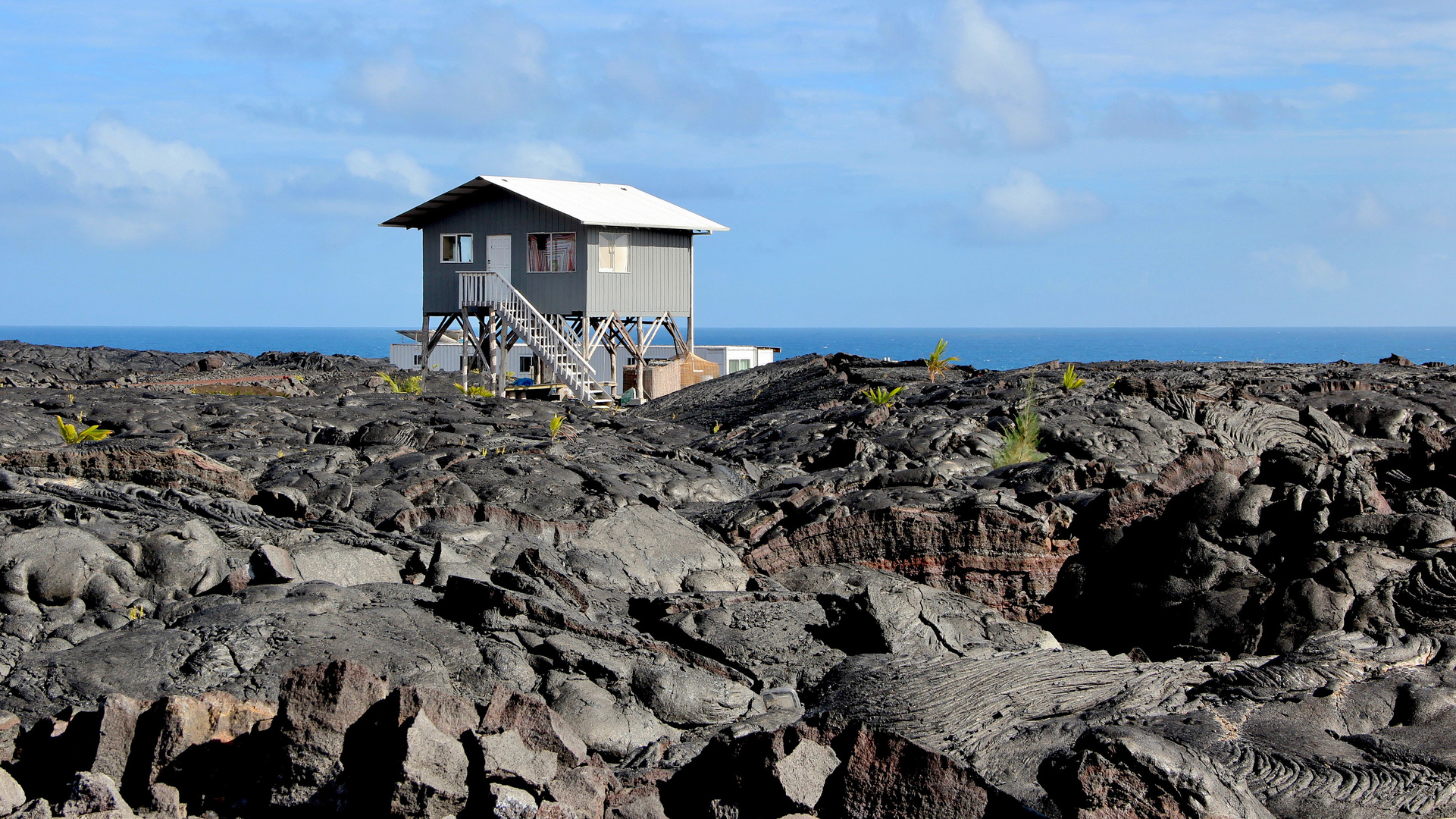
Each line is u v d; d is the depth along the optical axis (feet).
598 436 85.56
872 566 54.08
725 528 55.93
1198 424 80.23
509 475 62.64
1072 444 77.82
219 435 78.54
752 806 25.31
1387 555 42.16
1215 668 37.27
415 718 25.05
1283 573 44.52
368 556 42.50
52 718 28.63
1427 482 55.98
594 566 47.24
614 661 35.37
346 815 25.38
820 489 59.72
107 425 83.20
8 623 35.06
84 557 37.24
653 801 25.70
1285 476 47.42
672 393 140.97
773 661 40.06
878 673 37.91
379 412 93.09
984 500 53.83
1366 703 30.58
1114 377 104.12
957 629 43.27
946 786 24.02
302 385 129.70
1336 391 92.99
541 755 25.77
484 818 24.07
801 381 129.90
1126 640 48.19
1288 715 30.17
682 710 34.91
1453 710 29.68
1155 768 23.04
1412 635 35.83
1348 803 25.46
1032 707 34.32
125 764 26.78
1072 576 52.24
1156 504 52.75
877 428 86.84
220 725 27.45
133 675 31.30
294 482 55.88
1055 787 23.85
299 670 26.78
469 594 37.14
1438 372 109.29
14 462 50.52
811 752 25.49
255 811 26.14
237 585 37.83
